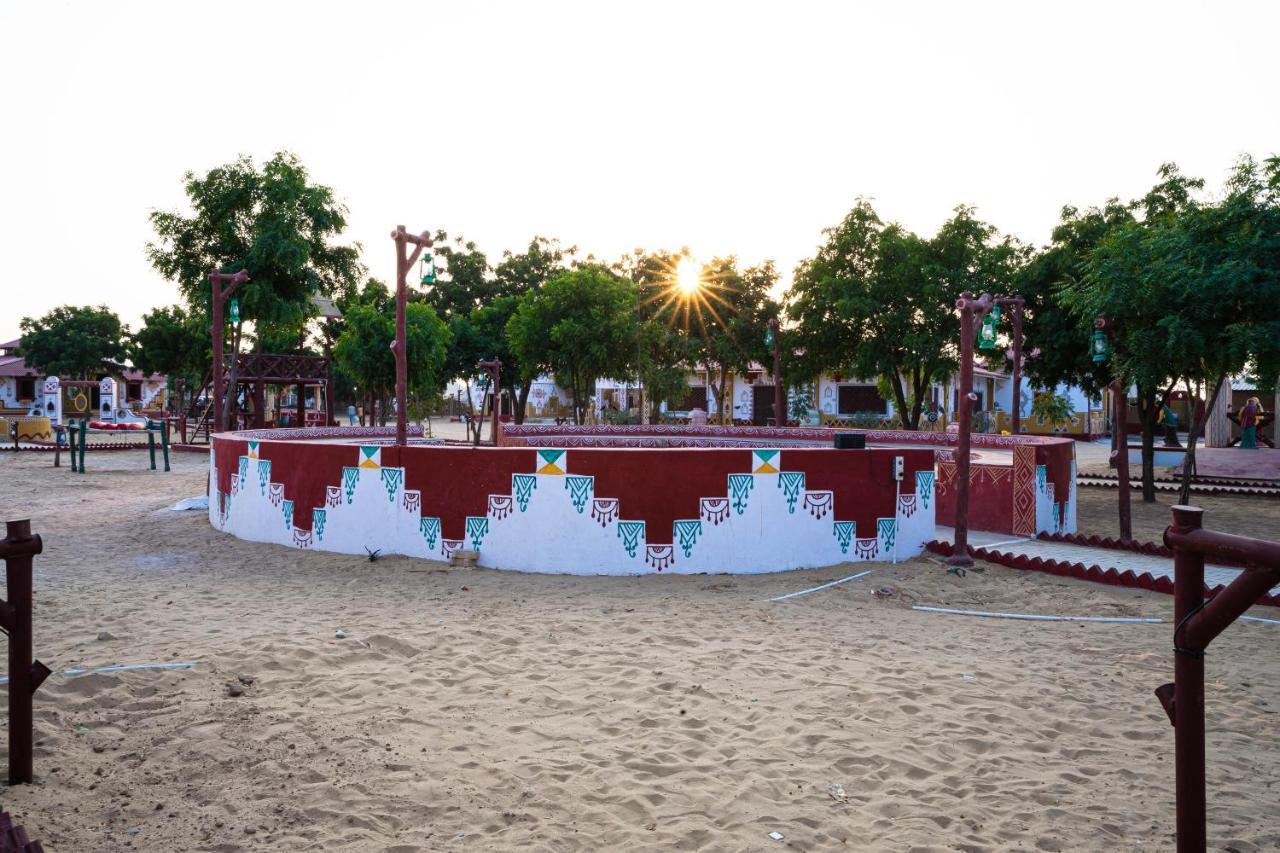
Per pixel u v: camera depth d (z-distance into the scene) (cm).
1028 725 509
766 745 473
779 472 949
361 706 521
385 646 647
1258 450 3062
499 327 4612
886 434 1953
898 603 820
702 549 934
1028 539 1132
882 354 2506
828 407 4375
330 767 432
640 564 931
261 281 2995
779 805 404
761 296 3812
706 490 934
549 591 852
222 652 618
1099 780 437
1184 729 290
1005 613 788
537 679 580
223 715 497
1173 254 1359
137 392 6306
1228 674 611
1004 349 2353
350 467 1027
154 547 1088
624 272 4025
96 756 439
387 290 4844
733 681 579
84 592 827
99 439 3572
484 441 2981
